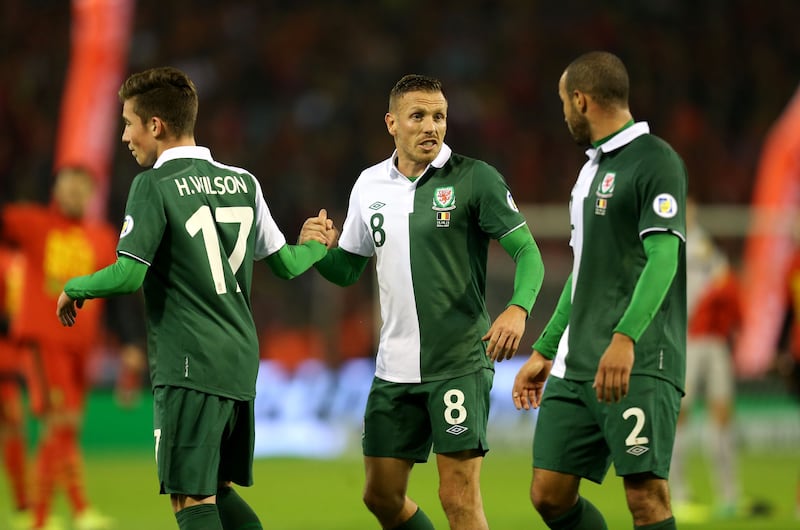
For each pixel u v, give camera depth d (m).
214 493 16.00
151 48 77.88
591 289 16.94
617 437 16.41
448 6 81.94
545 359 18.22
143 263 15.62
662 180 16.08
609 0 82.31
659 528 16.38
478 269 17.64
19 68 72.81
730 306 33.28
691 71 78.88
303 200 69.75
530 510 32.06
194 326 15.95
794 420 52.91
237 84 76.81
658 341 16.48
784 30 81.06
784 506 33.81
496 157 73.94
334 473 43.47
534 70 78.62
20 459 30.67
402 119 17.47
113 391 51.47
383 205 17.66
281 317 57.75
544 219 53.12
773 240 52.06
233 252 16.50
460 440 17.06
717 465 33.03
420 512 18.34
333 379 54.47
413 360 17.39
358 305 56.16
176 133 16.58
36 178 67.75
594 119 17.02
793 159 58.19
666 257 15.69
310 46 79.00
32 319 27.80
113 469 43.66
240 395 16.28
